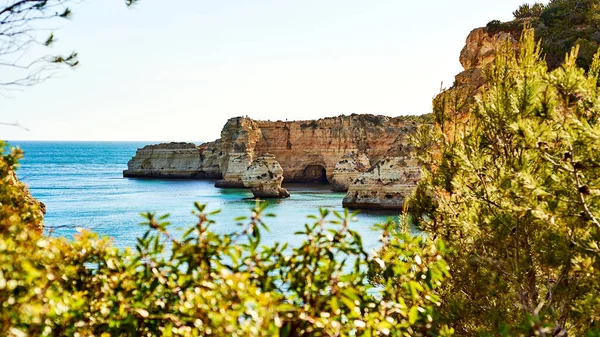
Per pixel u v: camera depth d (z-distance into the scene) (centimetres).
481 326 1103
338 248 638
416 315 618
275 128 13938
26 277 521
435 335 659
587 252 969
